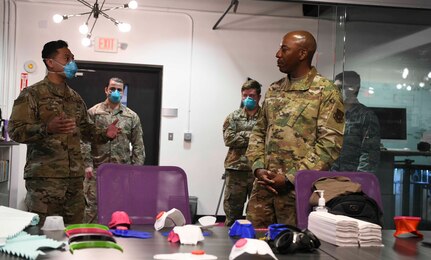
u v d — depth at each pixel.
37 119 2.32
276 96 2.22
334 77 3.97
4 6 5.14
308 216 1.67
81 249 1.16
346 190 1.66
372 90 3.88
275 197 2.10
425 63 3.93
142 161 4.19
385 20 3.92
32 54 5.32
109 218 1.71
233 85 5.71
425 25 3.94
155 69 5.61
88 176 3.81
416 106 3.90
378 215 1.62
